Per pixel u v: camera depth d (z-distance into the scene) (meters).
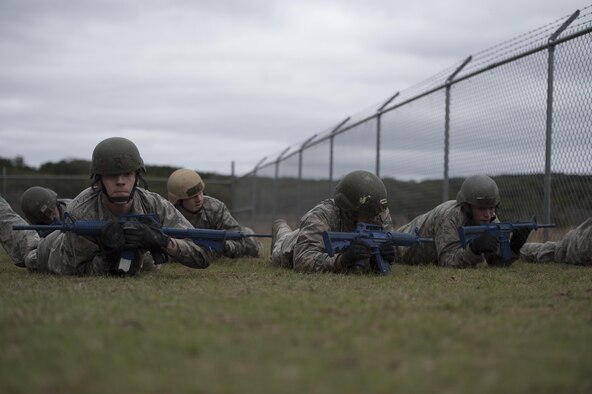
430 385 2.37
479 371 2.57
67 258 6.17
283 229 9.35
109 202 6.01
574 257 8.04
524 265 8.07
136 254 5.93
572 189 8.58
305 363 2.65
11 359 2.71
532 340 3.13
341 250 6.32
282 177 22.67
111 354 2.77
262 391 2.27
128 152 5.91
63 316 3.56
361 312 3.79
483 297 4.53
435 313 3.83
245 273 6.54
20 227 5.75
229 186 34.09
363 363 2.66
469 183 7.73
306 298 4.30
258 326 3.37
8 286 5.10
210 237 6.22
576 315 3.85
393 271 6.80
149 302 4.11
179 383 2.36
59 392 2.27
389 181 13.59
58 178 27.25
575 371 2.59
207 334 3.15
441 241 7.79
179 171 9.21
